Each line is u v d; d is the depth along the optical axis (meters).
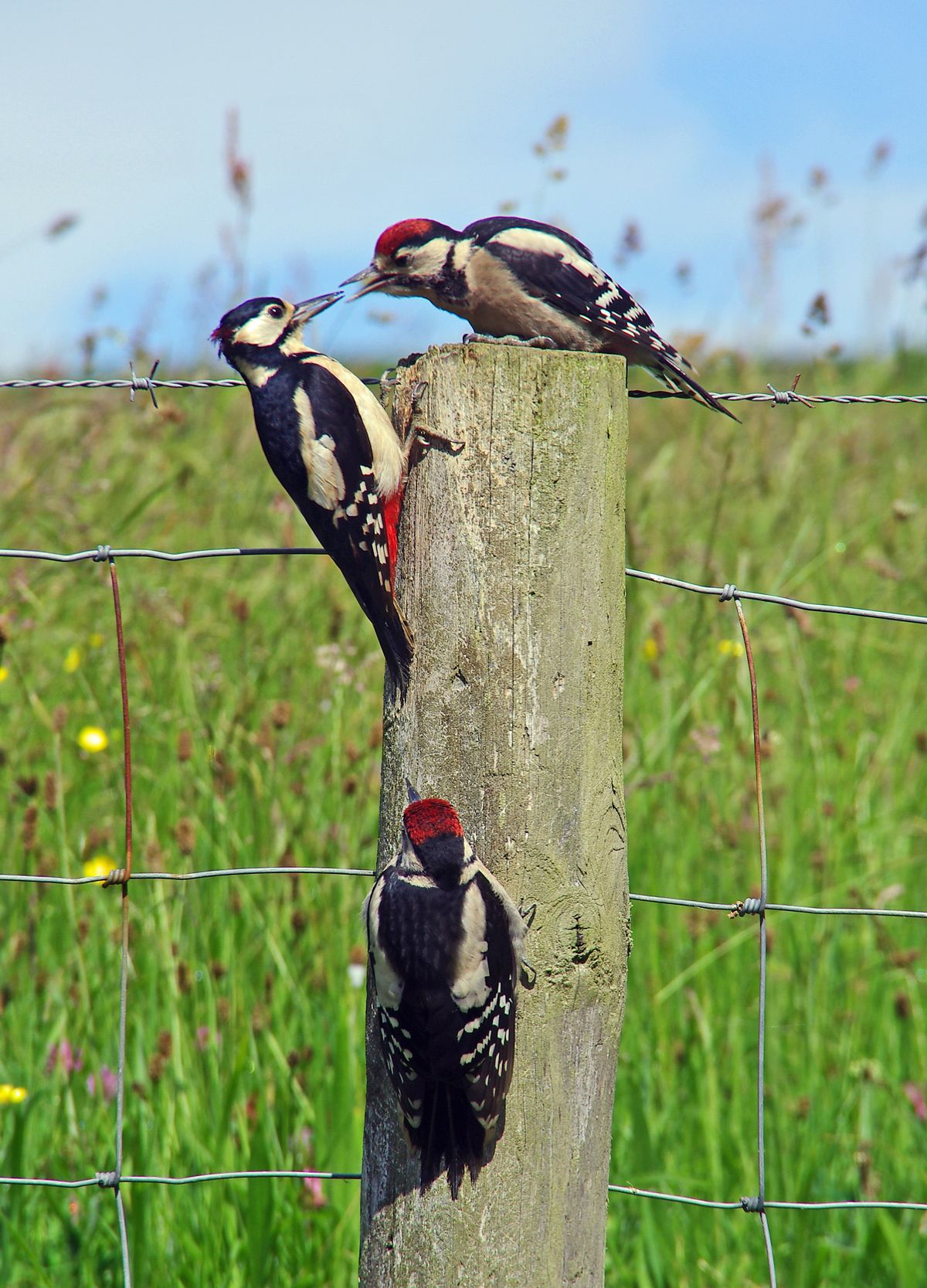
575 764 4.82
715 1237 7.07
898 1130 7.90
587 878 4.84
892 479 12.55
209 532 11.10
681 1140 7.66
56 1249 6.89
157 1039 7.53
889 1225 6.86
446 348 4.81
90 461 11.36
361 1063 7.47
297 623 10.08
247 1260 6.47
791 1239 7.14
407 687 4.87
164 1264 6.63
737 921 8.84
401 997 4.66
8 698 9.72
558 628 4.80
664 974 8.55
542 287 7.30
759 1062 5.67
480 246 7.38
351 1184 6.85
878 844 9.47
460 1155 4.73
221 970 7.68
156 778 9.04
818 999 8.45
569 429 4.79
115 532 10.04
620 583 4.93
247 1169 6.93
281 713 8.18
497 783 4.77
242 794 8.67
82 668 9.53
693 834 9.08
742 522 11.65
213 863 8.11
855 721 10.34
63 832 7.56
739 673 9.70
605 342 7.52
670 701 9.66
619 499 4.91
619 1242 7.13
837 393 13.08
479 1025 4.63
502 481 4.77
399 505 4.97
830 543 11.26
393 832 4.94
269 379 6.62
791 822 9.33
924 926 9.14
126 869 5.70
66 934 8.33
